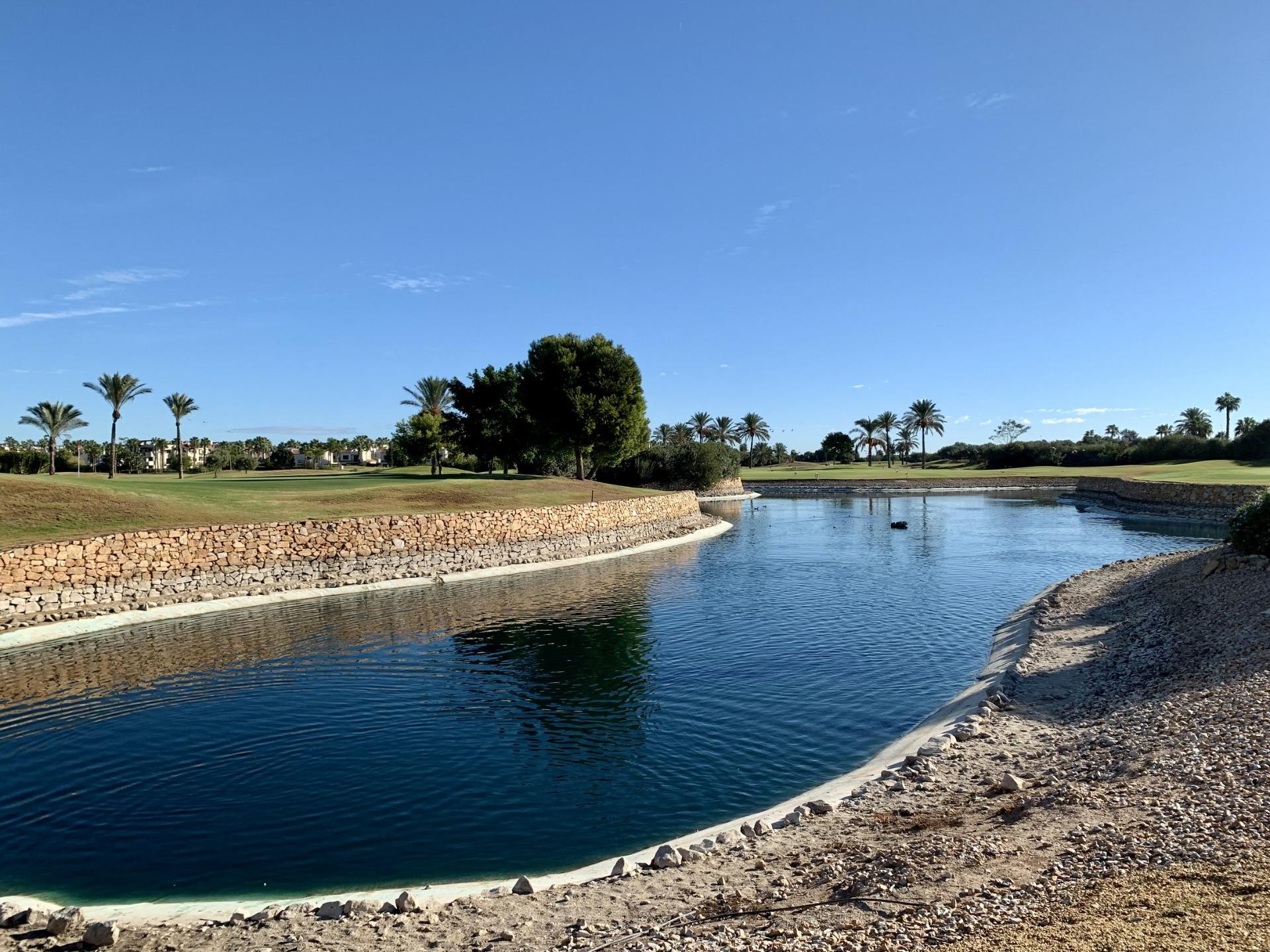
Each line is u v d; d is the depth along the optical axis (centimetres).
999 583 3469
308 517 4400
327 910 910
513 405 8712
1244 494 5878
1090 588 2886
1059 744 1295
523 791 1373
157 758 1548
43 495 3681
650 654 2297
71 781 1440
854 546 5053
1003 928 645
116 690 2033
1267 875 659
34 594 2892
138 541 3275
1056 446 15075
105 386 8319
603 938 768
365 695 1959
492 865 1117
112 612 3005
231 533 3597
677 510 6788
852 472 14875
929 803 1096
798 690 1902
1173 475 8600
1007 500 9525
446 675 2130
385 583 3828
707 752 1532
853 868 876
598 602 3225
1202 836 782
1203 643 1705
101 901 1028
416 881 1071
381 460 17575
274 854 1158
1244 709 1187
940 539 5312
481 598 3412
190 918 934
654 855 1041
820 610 2916
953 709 1627
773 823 1108
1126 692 1517
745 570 4088
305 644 2556
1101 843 819
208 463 12519
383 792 1377
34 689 2059
